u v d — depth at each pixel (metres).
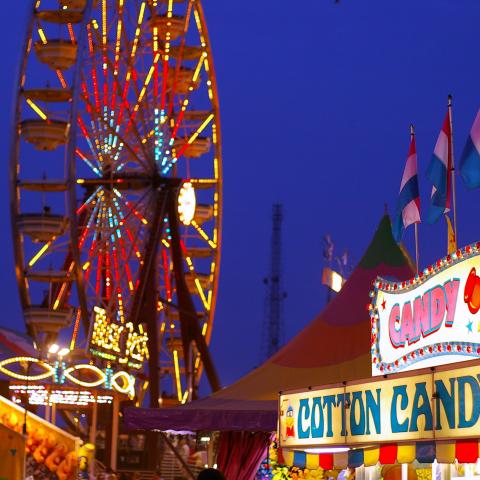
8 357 38.47
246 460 27.61
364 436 15.89
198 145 69.44
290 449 18.27
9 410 26.05
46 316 58.53
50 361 40.25
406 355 16.92
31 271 59.03
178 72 64.44
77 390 42.09
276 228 117.00
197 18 64.75
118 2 59.25
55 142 57.81
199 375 69.94
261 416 24.28
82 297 56.94
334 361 26.09
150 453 48.91
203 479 11.20
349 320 26.94
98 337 44.31
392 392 15.21
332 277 32.50
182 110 65.31
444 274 15.80
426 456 14.33
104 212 61.91
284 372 26.45
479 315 14.80
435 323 16.03
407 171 20.69
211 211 71.69
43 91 57.28
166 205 63.41
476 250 14.95
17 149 57.88
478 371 13.34
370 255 28.12
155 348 59.97
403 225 21.02
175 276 67.38
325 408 17.19
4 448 21.50
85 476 33.03
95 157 61.72
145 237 62.31
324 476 25.58
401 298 17.23
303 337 27.22
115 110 60.91
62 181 57.59
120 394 44.16
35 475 25.86
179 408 24.81
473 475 15.54
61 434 26.03
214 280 72.00
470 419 13.41
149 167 62.94
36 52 59.19
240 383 26.55
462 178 17.30
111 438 45.62
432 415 14.20
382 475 17.97
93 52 59.22
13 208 57.88
